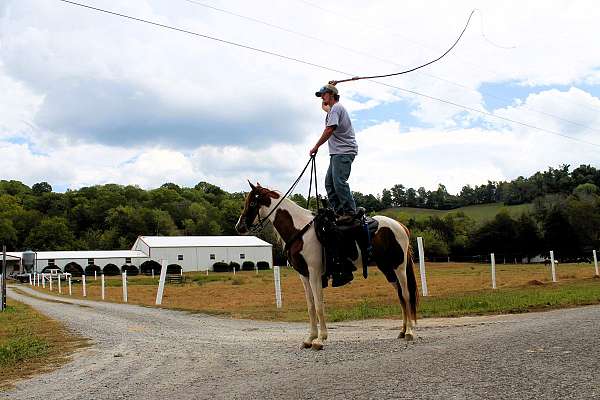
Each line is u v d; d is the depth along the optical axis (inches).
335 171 333.7
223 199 6973.4
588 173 5211.6
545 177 5438.0
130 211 5516.7
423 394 189.5
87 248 5108.3
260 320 592.1
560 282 956.0
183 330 506.0
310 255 325.4
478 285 1139.3
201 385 241.0
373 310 602.5
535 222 3570.4
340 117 332.8
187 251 3878.0
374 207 6176.2
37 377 295.9
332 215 321.4
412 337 339.6
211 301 1082.1
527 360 232.7
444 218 4212.6
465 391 189.6
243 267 3946.9
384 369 237.5
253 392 215.8
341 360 276.2
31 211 5575.8
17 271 3976.4
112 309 851.4
